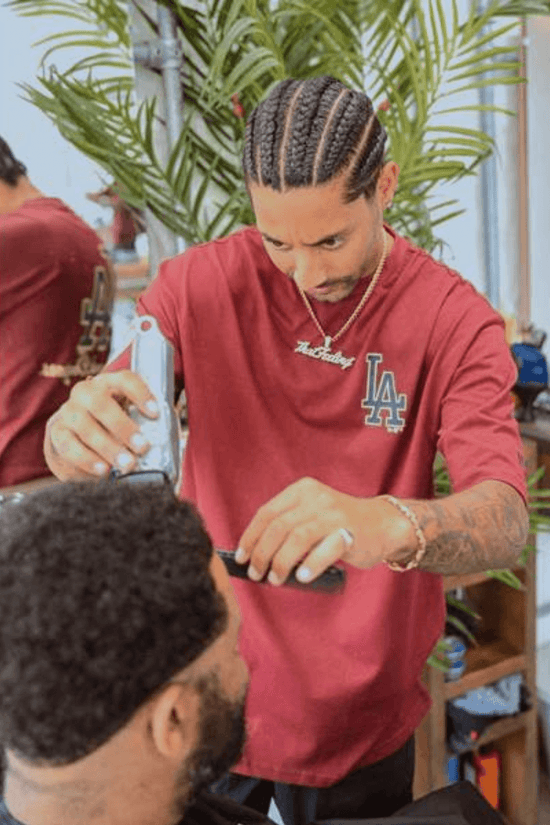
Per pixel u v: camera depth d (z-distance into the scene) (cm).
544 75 244
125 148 192
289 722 132
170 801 70
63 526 64
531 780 246
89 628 61
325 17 189
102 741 63
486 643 241
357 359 118
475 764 245
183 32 191
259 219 102
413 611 130
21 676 61
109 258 206
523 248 255
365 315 116
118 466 93
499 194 251
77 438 96
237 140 196
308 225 98
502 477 104
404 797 145
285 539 87
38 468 185
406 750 143
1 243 185
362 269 109
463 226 252
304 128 96
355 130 97
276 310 120
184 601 64
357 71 220
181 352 124
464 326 113
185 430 142
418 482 122
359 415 120
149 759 66
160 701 64
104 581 62
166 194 197
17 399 187
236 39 181
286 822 141
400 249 116
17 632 61
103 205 215
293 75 200
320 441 123
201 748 70
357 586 125
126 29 198
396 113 203
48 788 66
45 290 188
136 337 101
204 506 128
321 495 90
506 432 108
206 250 125
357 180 98
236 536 127
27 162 212
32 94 192
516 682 237
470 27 195
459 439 110
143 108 195
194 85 196
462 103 243
